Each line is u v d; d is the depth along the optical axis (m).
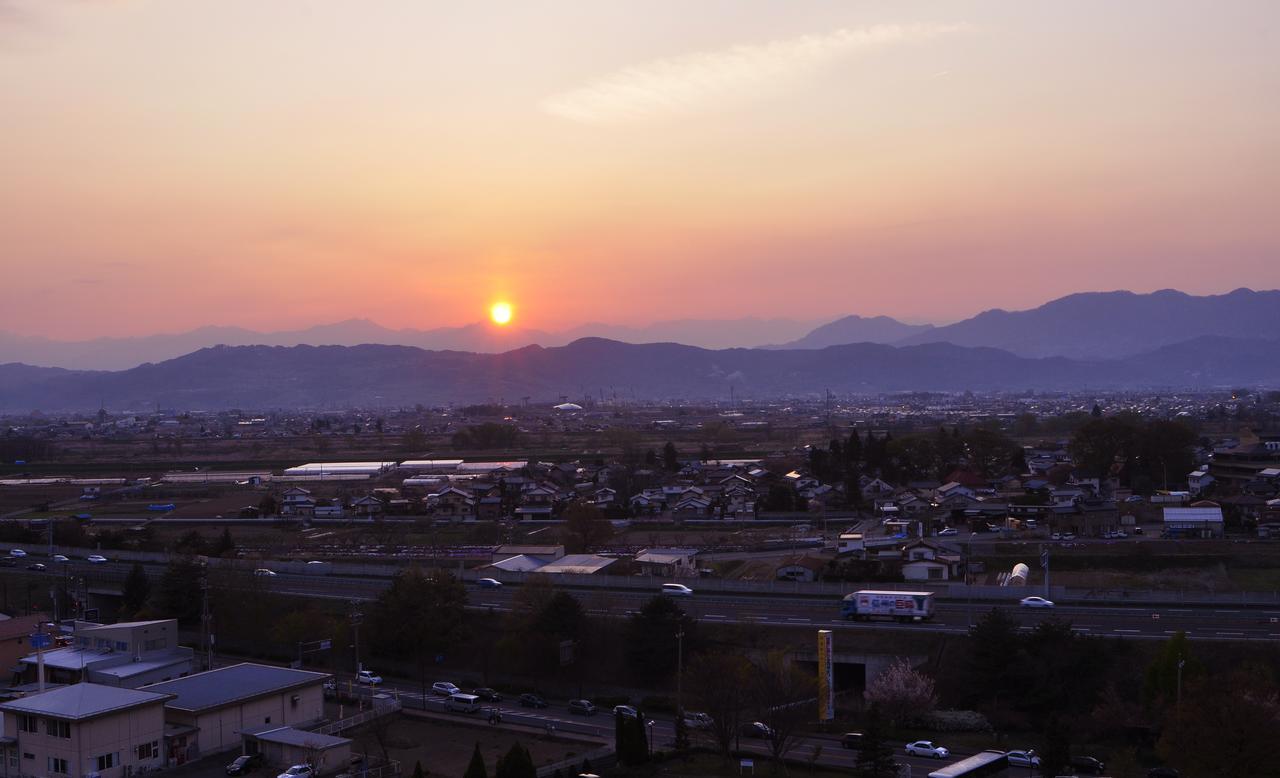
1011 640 54.06
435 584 67.75
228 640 71.56
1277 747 39.25
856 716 53.72
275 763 46.78
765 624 63.91
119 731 45.38
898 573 79.62
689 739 50.47
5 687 58.66
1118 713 48.81
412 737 51.50
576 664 62.38
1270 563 81.50
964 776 41.44
